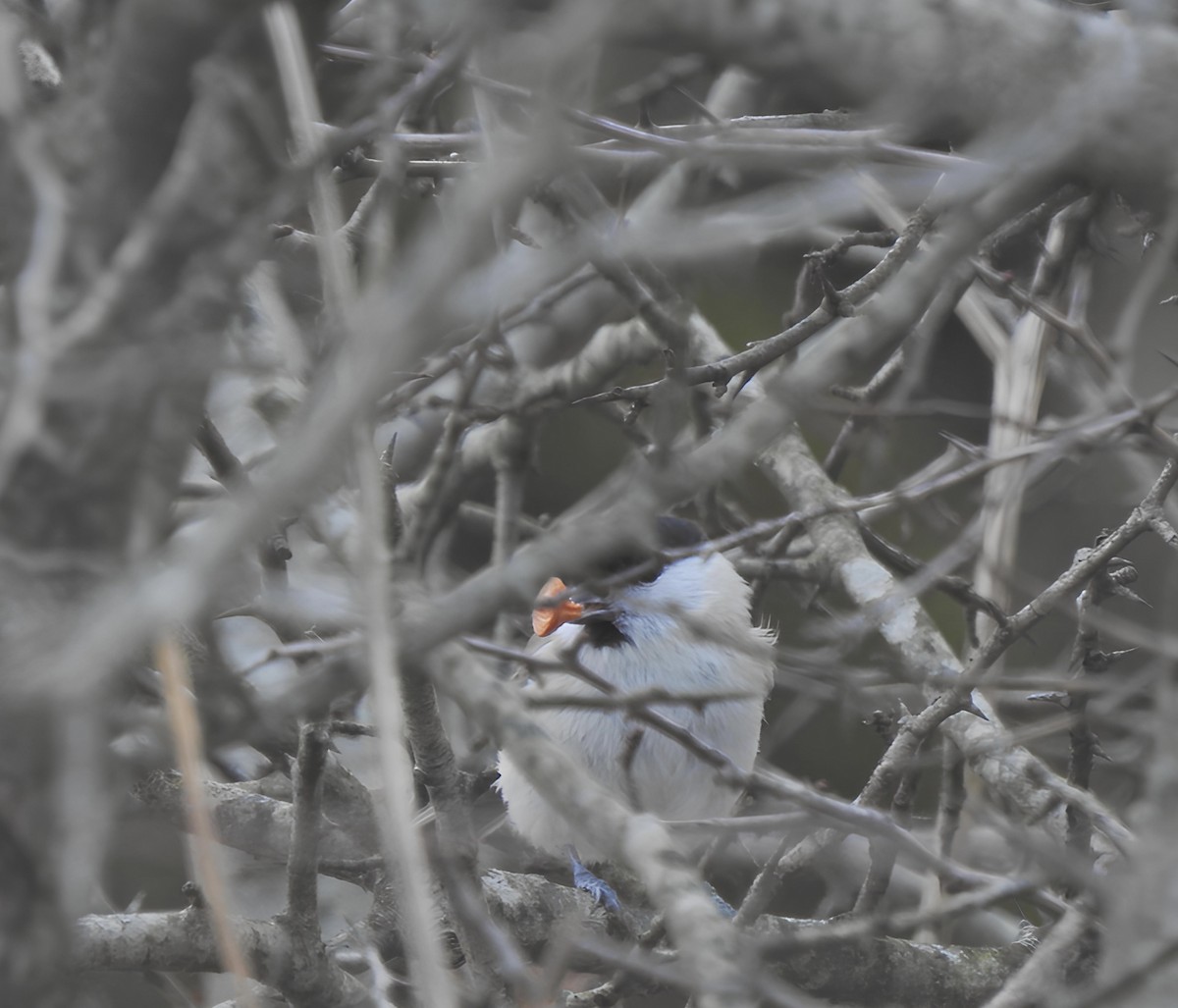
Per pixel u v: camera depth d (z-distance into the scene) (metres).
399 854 3.20
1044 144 3.63
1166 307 11.11
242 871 7.91
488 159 3.73
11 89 3.47
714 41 3.75
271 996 7.09
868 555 9.65
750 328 14.09
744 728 9.56
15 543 3.37
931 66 3.82
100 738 3.21
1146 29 3.91
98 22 3.59
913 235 7.12
